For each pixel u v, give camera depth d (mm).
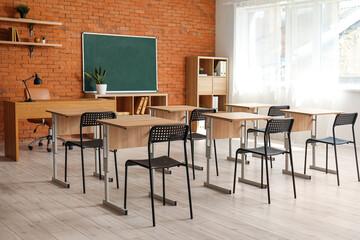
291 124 4285
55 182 4750
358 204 4004
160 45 8586
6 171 5246
